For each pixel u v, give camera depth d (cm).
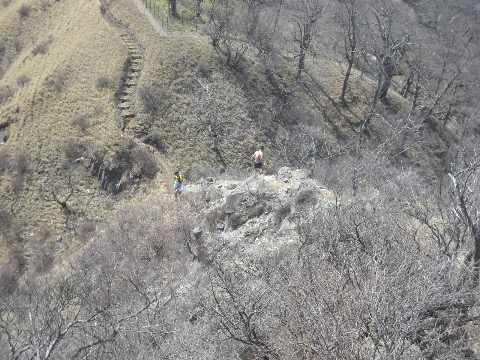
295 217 2069
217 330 1310
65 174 3856
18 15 5641
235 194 2356
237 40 5278
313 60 5444
